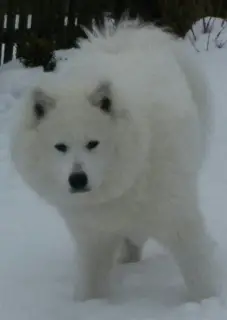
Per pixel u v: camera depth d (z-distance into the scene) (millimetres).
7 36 11078
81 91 3971
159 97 4191
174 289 4539
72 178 3906
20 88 9523
